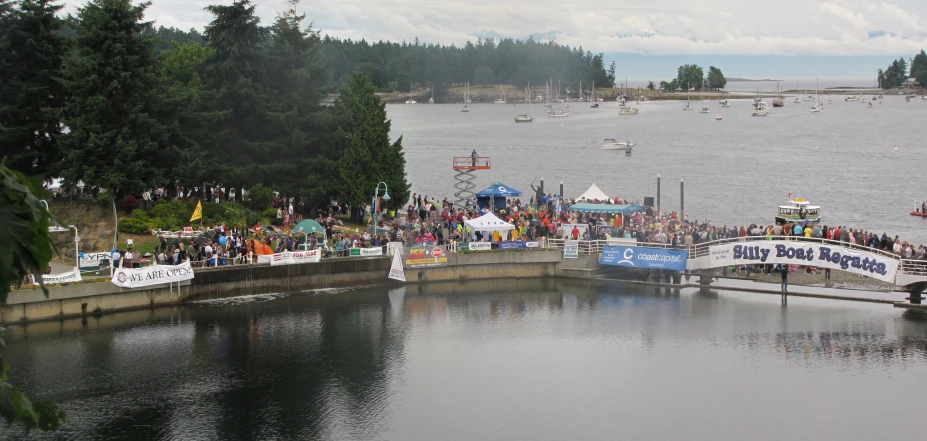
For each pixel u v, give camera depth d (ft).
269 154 290.76
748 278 250.78
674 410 157.89
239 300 226.38
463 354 190.39
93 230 239.50
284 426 150.41
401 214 314.55
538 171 603.67
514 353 191.21
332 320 214.28
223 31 283.38
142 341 193.16
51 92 256.93
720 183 527.40
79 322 203.00
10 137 247.29
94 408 156.46
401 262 247.09
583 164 650.84
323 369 179.63
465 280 255.50
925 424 150.00
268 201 274.36
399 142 302.45
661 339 199.62
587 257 255.91
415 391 168.25
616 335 203.51
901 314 215.72
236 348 190.90
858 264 220.43
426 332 206.08
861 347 190.60
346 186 289.33
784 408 158.10
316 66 299.99
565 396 165.48
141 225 241.55
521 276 258.57
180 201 254.68
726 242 249.14
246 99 284.61
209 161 269.64
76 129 243.40
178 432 147.23
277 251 240.32
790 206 311.27
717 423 151.74
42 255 47.73
